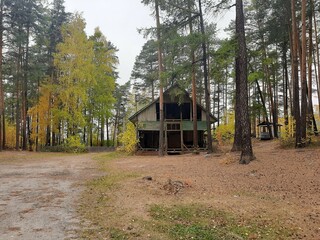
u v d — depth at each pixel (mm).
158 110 31000
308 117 22547
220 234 5922
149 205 7949
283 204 7840
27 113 36812
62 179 12695
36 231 6074
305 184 9695
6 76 35688
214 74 19500
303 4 17875
